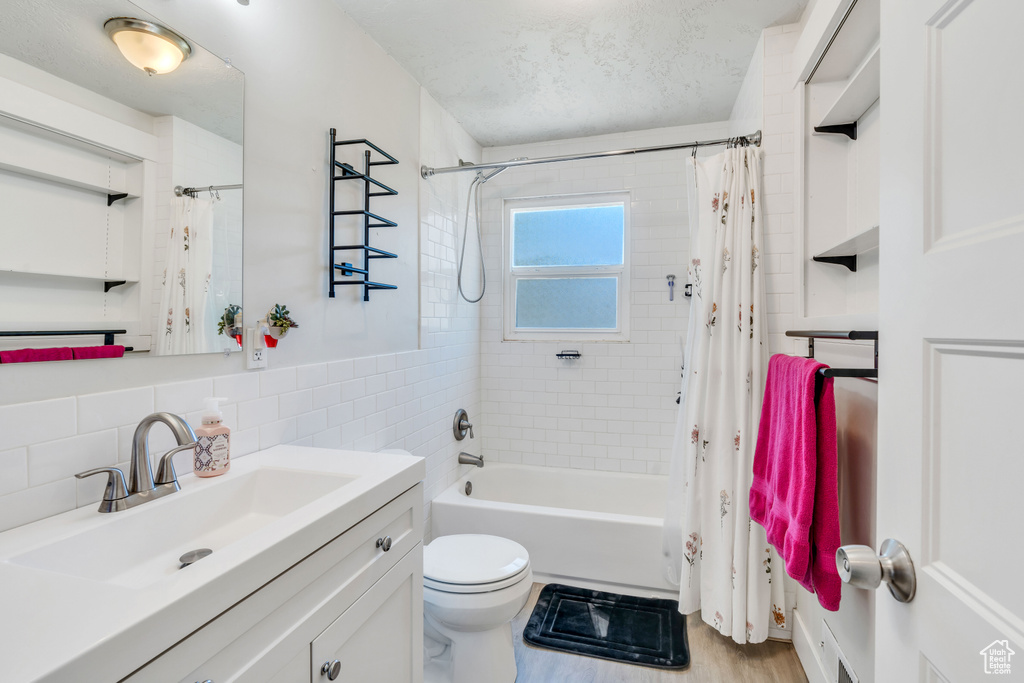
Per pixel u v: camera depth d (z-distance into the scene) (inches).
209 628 26.3
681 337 113.5
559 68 87.9
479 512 95.7
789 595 77.6
